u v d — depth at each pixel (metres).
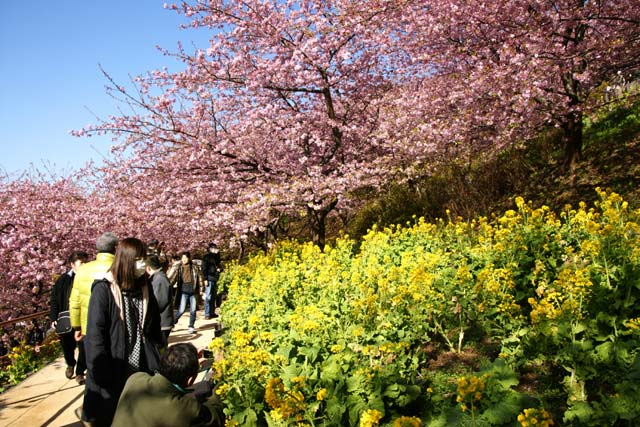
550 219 8.15
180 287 11.21
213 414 3.43
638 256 5.14
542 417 2.52
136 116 11.89
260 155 12.38
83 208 15.32
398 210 16.67
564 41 11.20
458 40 11.80
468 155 13.98
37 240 14.27
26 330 14.98
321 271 7.79
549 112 11.17
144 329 4.04
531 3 10.21
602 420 2.96
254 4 11.39
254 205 10.87
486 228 8.20
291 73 11.64
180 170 12.15
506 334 5.03
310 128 12.23
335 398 3.62
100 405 3.79
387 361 4.27
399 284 6.32
